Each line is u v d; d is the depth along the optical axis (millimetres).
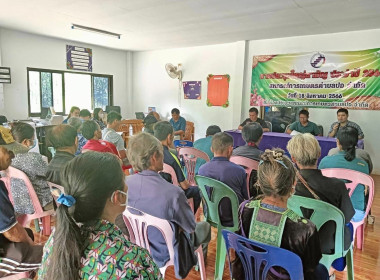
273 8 4082
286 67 5914
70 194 706
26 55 6113
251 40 6266
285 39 5867
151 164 1529
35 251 1481
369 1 3691
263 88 6238
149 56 8055
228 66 6688
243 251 1183
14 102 6023
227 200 1937
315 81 5625
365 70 5113
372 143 5188
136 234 1551
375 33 4957
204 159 2918
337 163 2334
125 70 8344
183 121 6125
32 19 4953
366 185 2188
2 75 5688
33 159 2176
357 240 2469
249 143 2617
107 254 688
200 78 7180
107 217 758
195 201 2365
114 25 5250
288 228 1079
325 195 1588
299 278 1051
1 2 4066
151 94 8180
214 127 3604
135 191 1483
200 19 4734
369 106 5148
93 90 7676
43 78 6562
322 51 5492
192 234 1745
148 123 4504
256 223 1146
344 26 4871
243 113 6578
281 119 6078
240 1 3826
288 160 1177
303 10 4121
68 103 7148
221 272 1920
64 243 653
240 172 2062
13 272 1422
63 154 2227
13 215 1390
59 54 6711
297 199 1544
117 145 3266
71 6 4219
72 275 649
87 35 6176
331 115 5543
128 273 689
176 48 7500
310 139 1642
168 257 1545
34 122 5438
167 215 1446
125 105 8477
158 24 5113
